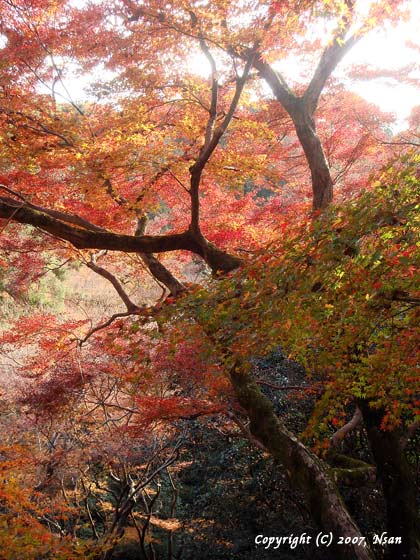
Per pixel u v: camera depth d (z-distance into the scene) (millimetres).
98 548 5473
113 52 5656
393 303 4016
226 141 7414
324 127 8039
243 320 3893
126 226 7305
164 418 6262
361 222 3451
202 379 6102
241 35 4973
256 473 8227
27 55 5918
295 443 5570
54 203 7199
